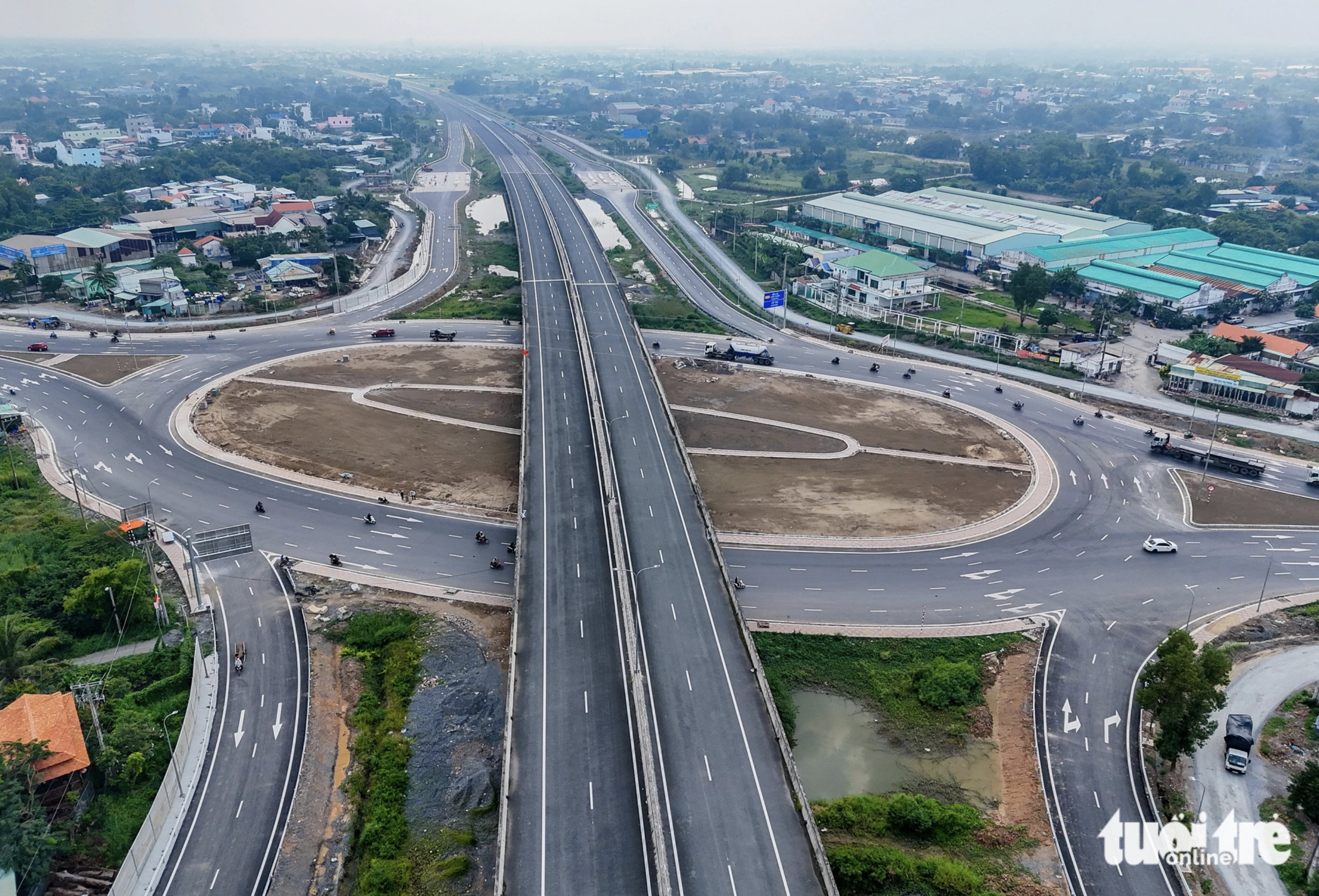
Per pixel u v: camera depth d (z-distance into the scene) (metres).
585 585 117.44
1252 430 179.00
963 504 148.75
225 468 157.12
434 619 118.50
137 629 115.50
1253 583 128.25
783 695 104.00
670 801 83.88
